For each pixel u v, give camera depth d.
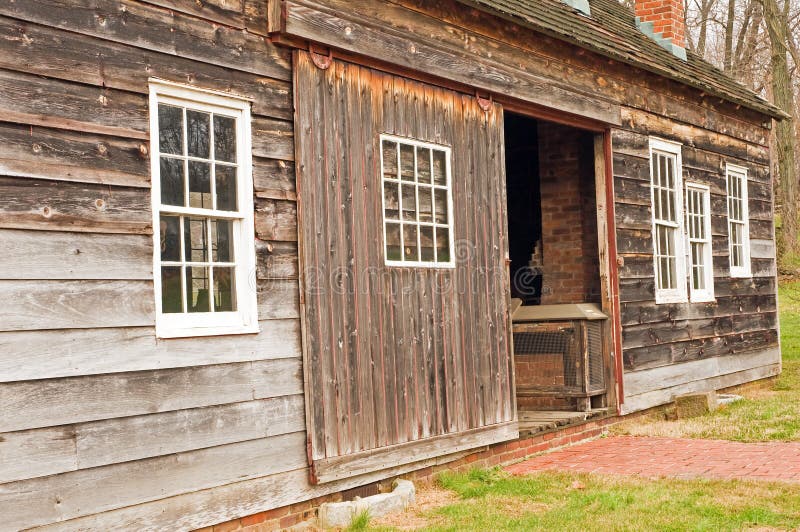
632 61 10.43
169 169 5.54
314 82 6.55
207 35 5.77
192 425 5.49
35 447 4.65
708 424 10.38
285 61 6.38
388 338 7.10
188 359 5.49
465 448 7.83
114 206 5.12
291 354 6.25
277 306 6.16
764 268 14.52
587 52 10.02
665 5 13.32
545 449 9.14
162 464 5.29
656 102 11.55
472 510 6.69
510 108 8.86
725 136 13.48
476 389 8.05
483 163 8.38
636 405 10.60
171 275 5.52
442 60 7.81
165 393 5.33
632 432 10.14
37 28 4.80
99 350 4.98
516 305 10.58
